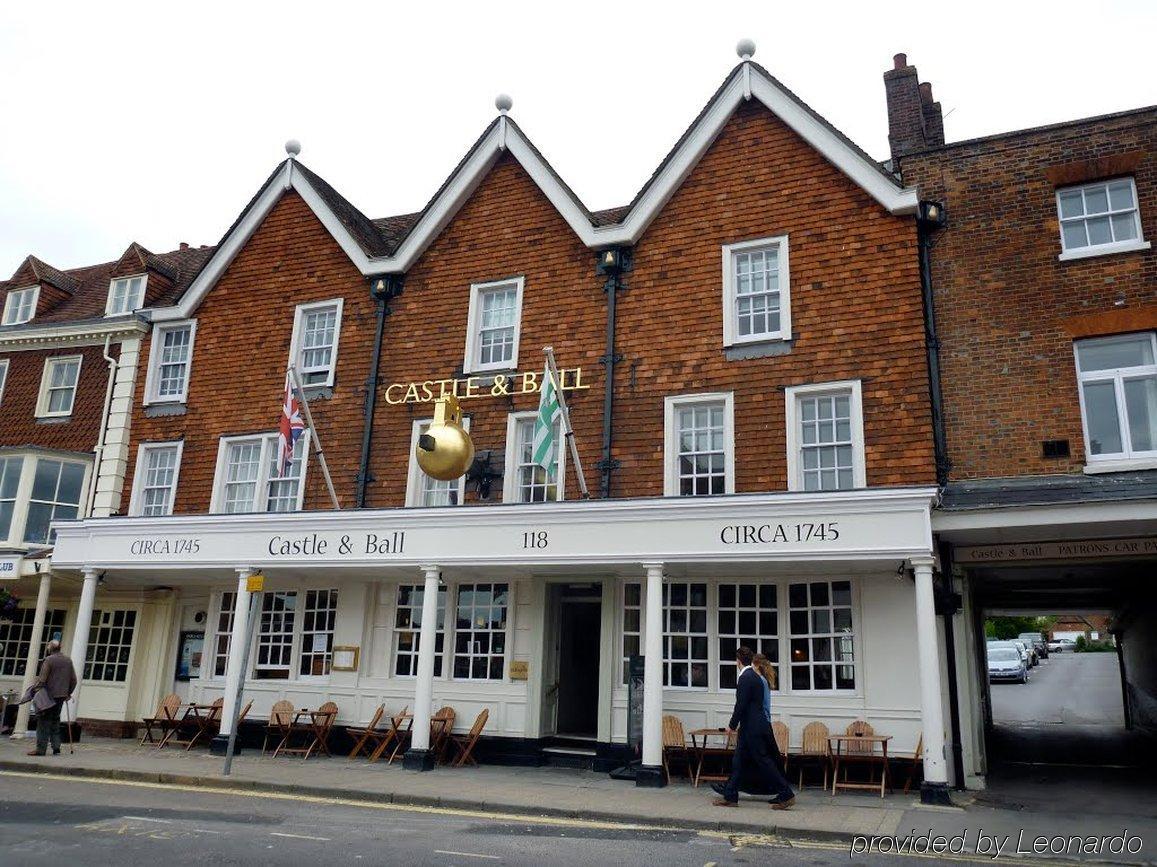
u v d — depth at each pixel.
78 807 10.24
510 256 17.08
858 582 13.20
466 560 13.66
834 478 13.85
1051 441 13.07
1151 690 20.88
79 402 20.45
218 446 18.30
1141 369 13.05
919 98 16.80
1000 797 11.74
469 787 11.90
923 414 13.43
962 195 14.56
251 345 18.75
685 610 14.22
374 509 14.30
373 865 7.60
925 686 11.16
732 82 15.88
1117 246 13.48
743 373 14.69
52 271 23.52
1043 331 13.54
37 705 14.48
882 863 8.16
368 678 15.92
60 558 16.77
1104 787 12.73
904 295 14.03
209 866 7.45
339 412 17.44
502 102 17.62
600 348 15.80
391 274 17.81
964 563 13.48
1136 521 11.36
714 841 9.11
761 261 15.36
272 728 15.97
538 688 14.68
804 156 15.34
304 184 19.05
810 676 13.29
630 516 12.84
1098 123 14.05
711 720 13.59
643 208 15.89
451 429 14.27
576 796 11.30
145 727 17.81
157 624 18.47
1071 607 24.88
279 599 17.33
